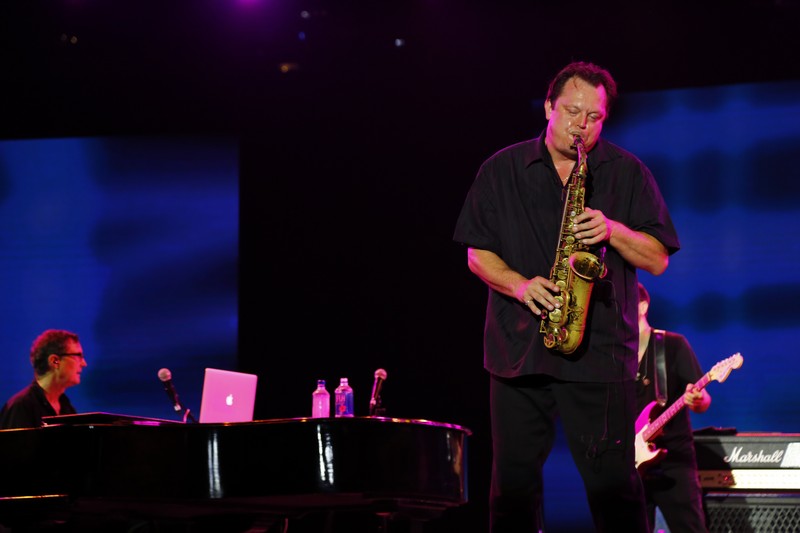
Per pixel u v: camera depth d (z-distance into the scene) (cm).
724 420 1253
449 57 1380
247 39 1396
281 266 1412
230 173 1425
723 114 1299
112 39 1398
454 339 1368
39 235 1438
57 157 1448
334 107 1416
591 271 579
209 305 1401
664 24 1306
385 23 1366
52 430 622
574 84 600
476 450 1340
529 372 595
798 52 1283
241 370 1397
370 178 1408
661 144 1309
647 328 997
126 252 1423
